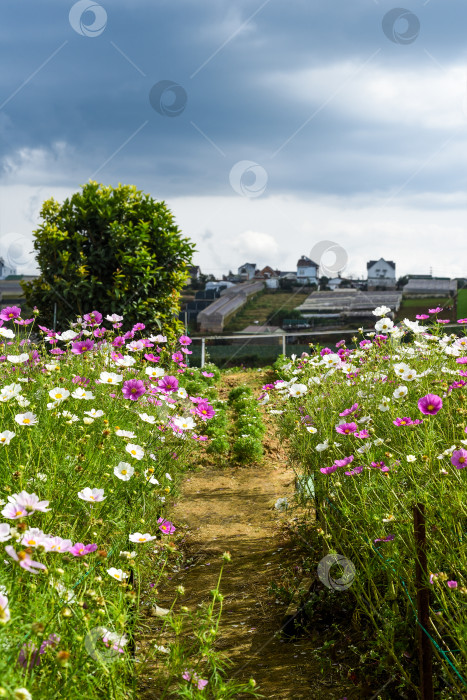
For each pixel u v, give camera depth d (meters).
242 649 3.12
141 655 2.77
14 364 4.82
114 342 5.57
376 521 3.05
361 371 4.94
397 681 2.69
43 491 3.05
